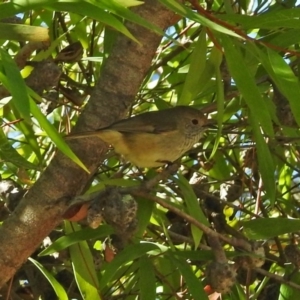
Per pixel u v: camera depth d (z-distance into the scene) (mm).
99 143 6371
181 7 4887
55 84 7051
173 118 8336
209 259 6535
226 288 5969
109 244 7137
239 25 6148
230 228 7863
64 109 9148
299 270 7402
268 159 6258
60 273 8391
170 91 9703
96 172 8133
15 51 8602
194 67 6922
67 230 7281
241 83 5828
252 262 6418
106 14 4664
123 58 6340
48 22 8320
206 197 8055
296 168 9328
